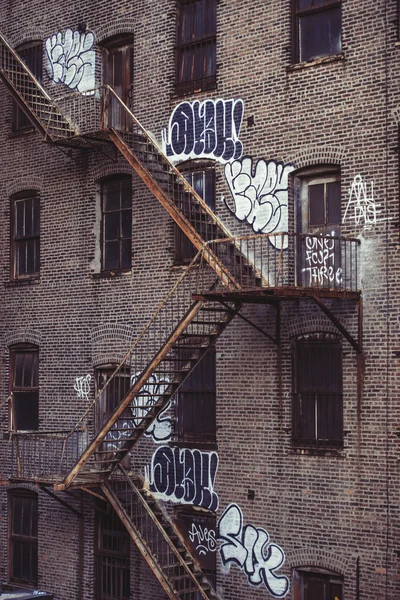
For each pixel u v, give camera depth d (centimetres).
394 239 1950
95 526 2434
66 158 2562
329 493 2005
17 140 2692
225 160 2225
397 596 1898
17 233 2698
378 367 1953
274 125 2144
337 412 2025
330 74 2059
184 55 2347
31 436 2494
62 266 2555
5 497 2647
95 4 2525
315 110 2078
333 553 1991
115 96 2319
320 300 1916
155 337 2330
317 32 2119
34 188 2639
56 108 2519
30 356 2656
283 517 2072
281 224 2116
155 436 2312
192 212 2173
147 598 2298
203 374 2258
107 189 2491
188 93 2306
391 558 1911
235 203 2200
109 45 2522
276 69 2147
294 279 2103
